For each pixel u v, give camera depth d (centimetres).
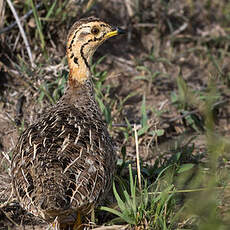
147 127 1168
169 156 1175
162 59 1475
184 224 897
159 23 1573
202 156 1176
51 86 1258
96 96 1220
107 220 937
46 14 1375
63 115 926
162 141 1259
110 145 911
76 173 789
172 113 1352
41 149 827
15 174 823
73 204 758
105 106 1224
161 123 1277
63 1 1419
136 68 1423
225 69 1523
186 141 1260
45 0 1352
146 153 1163
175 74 1499
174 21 1614
